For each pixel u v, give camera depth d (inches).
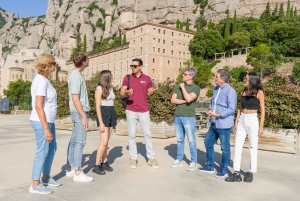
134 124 237.5
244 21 3730.3
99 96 213.5
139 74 237.6
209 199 167.5
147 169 233.0
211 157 227.6
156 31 3058.6
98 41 5876.0
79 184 190.4
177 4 4685.0
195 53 3326.8
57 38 7175.2
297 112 302.4
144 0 4879.4
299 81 2240.4
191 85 236.7
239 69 2780.5
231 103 211.3
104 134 215.5
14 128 569.6
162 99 406.3
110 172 221.6
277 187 194.4
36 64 170.2
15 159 260.7
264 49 2544.3
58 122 526.6
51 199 160.9
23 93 3538.4
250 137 208.2
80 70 202.4
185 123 236.8
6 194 167.8
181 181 202.2
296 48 2743.6
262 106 210.1
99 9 6373.0
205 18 4483.3
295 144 304.3
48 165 185.5
